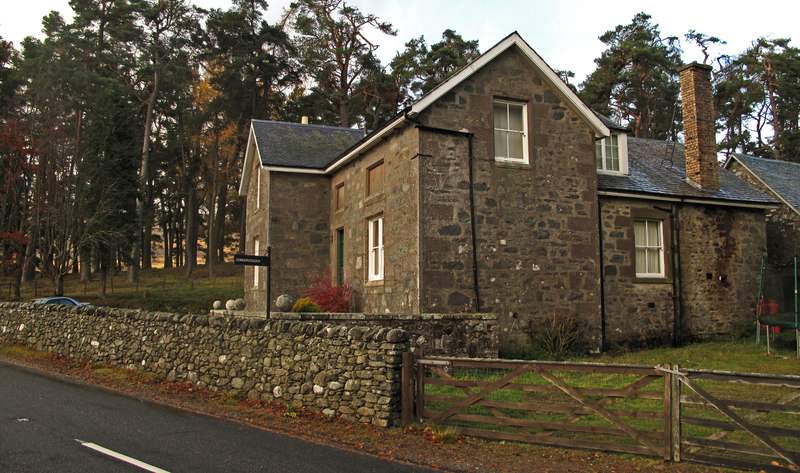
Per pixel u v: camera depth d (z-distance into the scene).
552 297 13.86
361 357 7.79
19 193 29.36
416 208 12.77
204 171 44.72
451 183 13.11
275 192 18.27
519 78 14.25
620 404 8.15
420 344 11.17
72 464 5.57
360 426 7.48
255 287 19.84
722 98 38.19
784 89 37.47
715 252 16.62
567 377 9.95
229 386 9.48
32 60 36.88
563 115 14.67
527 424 6.67
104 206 28.05
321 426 7.54
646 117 40.75
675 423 5.91
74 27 39.69
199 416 8.04
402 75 40.88
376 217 15.30
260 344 9.14
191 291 30.61
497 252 13.38
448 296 12.70
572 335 13.59
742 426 5.57
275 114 40.97
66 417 7.68
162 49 38.28
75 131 37.06
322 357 8.23
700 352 13.25
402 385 7.52
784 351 13.03
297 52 39.56
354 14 38.44
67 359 12.94
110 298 28.30
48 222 27.94
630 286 15.20
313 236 18.55
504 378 6.88
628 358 12.91
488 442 6.75
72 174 28.61
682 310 15.81
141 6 38.41
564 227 14.27
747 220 17.31
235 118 38.38
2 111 36.25
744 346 14.06
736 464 5.57
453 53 39.97
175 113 44.34
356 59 39.50
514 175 13.84
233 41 38.44
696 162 17.25
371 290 14.92
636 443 6.43
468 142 13.43
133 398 9.18
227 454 6.14
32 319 14.80
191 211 43.53
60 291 27.05
